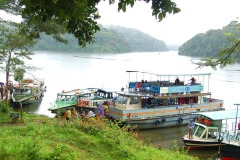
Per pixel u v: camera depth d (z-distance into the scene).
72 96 32.31
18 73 30.17
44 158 9.23
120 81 58.41
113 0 5.42
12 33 25.06
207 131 23.53
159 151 15.94
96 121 16.92
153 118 29.23
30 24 14.48
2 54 28.00
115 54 150.75
